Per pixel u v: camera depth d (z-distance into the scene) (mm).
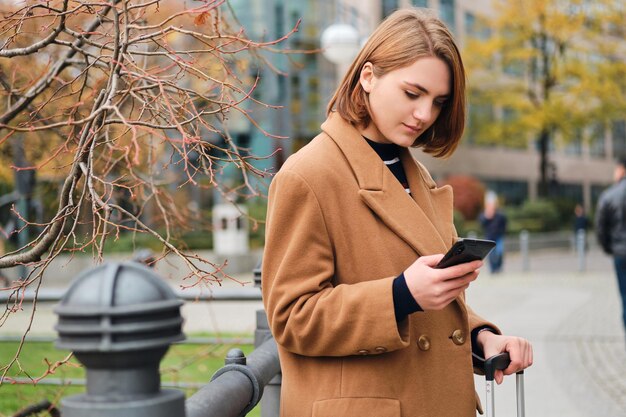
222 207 18234
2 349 6832
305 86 22953
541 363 6691
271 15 22141
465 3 33500
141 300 1078
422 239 1717
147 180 3184
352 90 1801
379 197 1707
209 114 2504
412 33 1711
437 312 1780
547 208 30719
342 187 1694
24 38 3467
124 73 2389
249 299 3764
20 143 4133
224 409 1668
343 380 1668
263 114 18922
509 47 27984
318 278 1610
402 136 1745
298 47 22984
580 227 26828
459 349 1790
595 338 7949
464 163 35188
